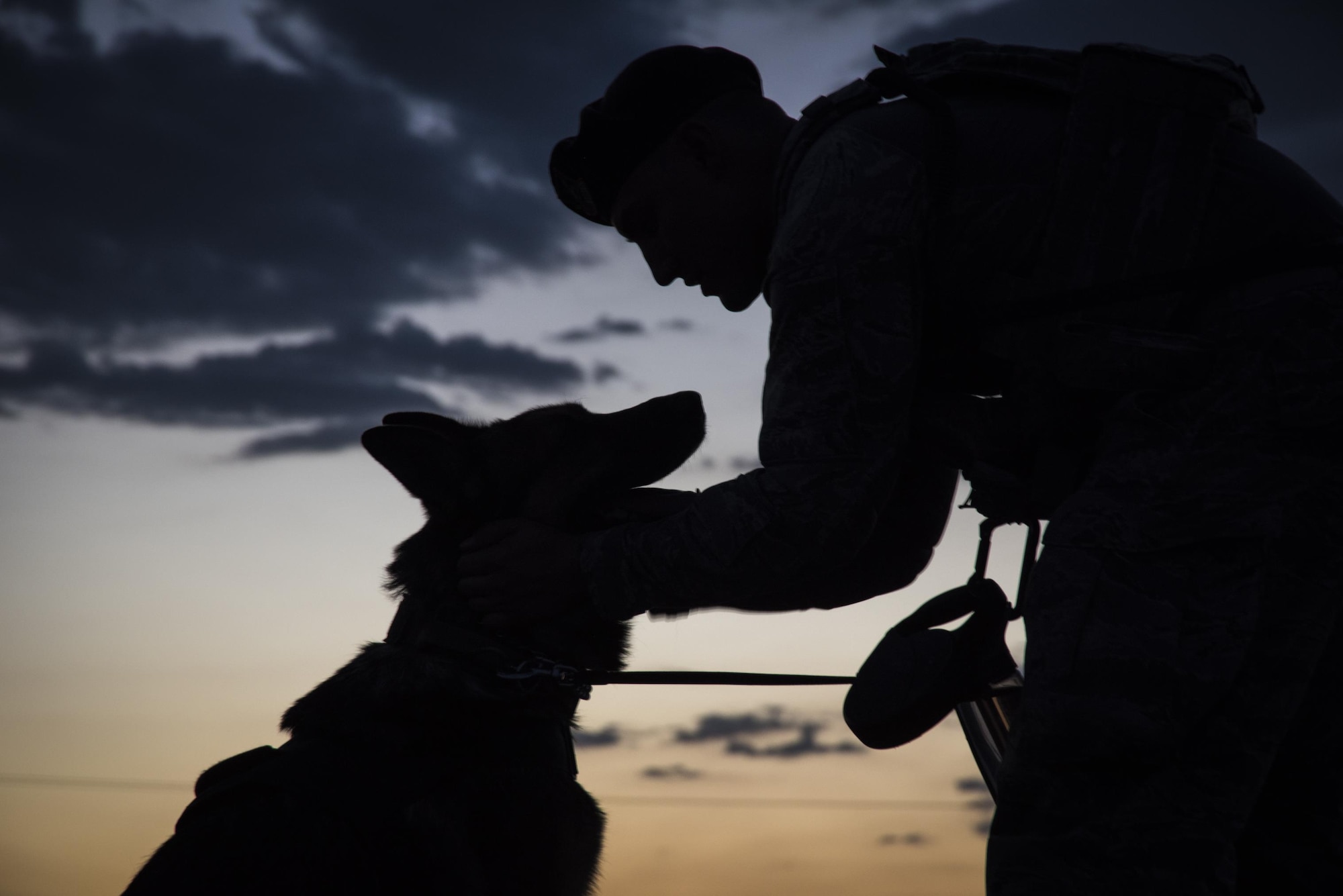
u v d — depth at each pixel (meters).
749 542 1.37
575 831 1.91
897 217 1.36
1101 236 1.28
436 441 2.06
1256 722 1.18
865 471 1.33
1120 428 1.27
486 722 1.86
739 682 1.89
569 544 1.66
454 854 1.73
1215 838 1.15
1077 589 1.21
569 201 1.96
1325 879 1.34
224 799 1.73
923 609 1.68
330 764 1.74
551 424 2.21
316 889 1.61
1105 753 1.15
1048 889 1.18
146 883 1.62
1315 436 1.21
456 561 2.01
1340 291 1.23
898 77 1.42
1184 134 1.29
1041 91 1.42
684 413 2.35
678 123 1.73
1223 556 1.19
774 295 1.45
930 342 1.43
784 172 1.53
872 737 1.63
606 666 2.09
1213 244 1.27
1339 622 1.35
